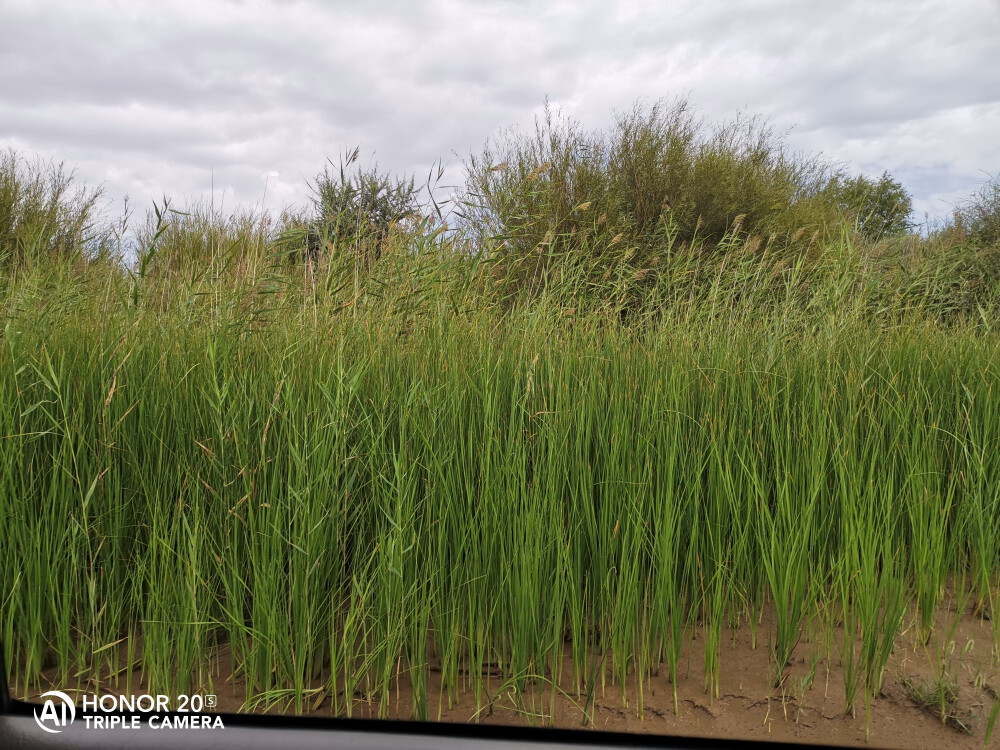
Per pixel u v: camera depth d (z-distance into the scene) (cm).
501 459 257
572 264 448
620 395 293
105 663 255
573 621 235
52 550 256
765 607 288
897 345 400
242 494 257
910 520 287
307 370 281
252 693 231
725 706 227
